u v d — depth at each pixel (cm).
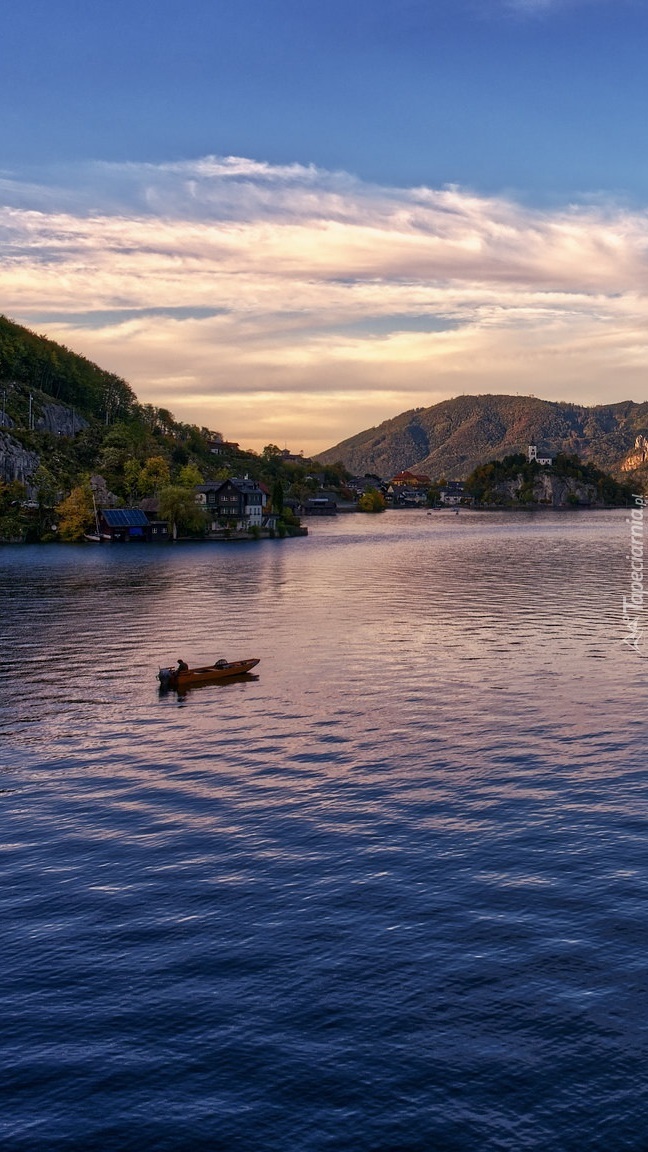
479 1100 2564
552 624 9931
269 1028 2872
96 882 3850
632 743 5600
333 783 4981
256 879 3856
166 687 7206
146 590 13275
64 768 5312
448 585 13750
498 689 6981
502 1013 2930
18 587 13675
